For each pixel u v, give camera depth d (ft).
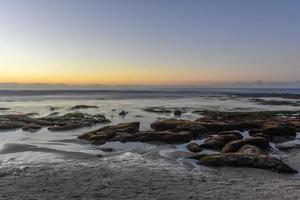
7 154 71.72
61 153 73.20
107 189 47.37
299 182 51.75
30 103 263.90
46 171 57.21
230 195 44.98
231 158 61.16
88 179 52.42
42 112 178.29
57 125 121.19
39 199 42.96
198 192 46.26
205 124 105.70
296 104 260.83
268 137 91.50
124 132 97.91
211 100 337.72
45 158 67.92
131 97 422.41
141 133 90.58
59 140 91.71
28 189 47.11
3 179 52.03
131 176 54.39
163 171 57.72
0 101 290.97
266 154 66.39
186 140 87.86
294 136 97.45
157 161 65.67
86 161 65.46
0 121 125.59
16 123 120.06
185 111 189.37
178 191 46.70
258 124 109.19
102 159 67.46
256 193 45.83
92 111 189.26
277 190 47.26
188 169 59.41
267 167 58.85
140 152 74.90
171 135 87.45
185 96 469.16
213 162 61.41
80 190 46.83
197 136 96.94
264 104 263.08
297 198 43.75
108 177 53.67
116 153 73.97
